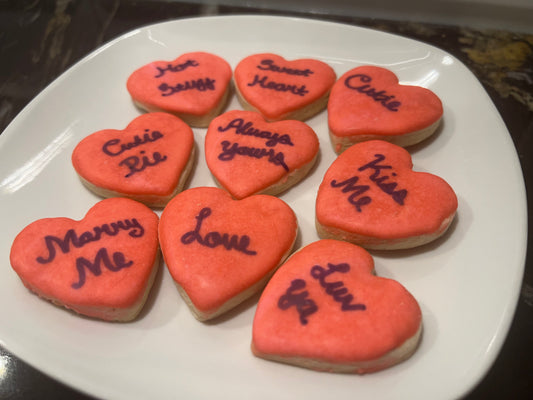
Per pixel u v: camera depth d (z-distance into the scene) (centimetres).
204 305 21
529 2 36
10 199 26
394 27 38
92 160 26
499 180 25
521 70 35
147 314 22
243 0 40
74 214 26
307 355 19
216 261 22
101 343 21
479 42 37
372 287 20
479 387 22
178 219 23
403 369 20
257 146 26
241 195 25
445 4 37
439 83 30
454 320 21
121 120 30
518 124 32
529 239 27
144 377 20
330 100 28
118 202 24
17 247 22
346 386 20
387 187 24
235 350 21
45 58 37
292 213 24
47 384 22
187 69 30
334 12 40
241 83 30
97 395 19
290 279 21
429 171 26
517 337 23
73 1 41
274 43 32
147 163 26
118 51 32
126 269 22
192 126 30
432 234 23
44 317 22
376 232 22
